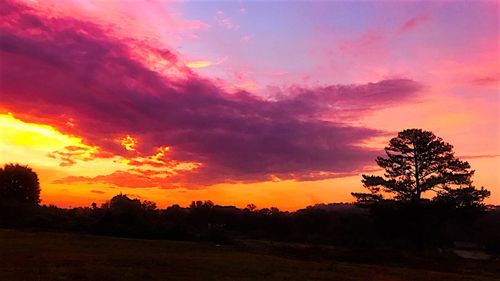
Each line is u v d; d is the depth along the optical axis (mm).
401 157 49375
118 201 62906
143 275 19844
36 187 75625
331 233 61438
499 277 27359
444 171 48281
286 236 61000
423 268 31312
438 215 47000
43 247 29562
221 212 74125
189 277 20109
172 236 46625
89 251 28766
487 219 56656
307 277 22109
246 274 22000
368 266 29766
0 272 18516
